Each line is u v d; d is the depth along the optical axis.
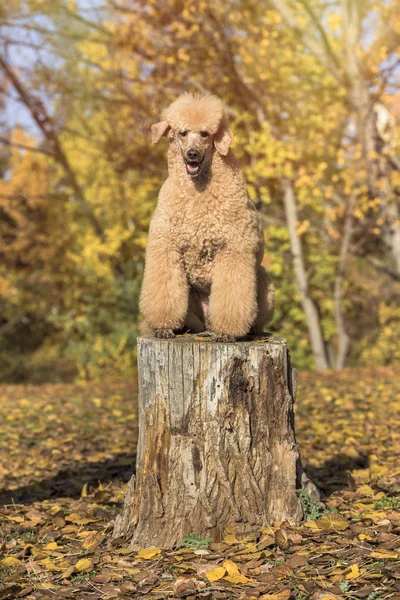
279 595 2.32
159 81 8.88
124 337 9.92
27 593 2.50
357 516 2.90
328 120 8.27
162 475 2.80
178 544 2.74
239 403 2.77
